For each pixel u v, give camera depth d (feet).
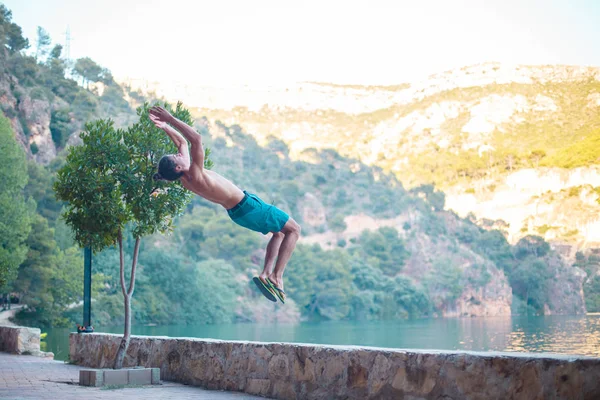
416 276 586.04
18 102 396.16
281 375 26.23
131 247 343.26
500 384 18.40
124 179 36.01
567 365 16.94
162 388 30.66
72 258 245.45
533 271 608.60
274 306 446.19
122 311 308.60
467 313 568.41
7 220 165.68
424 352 20.74
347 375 23.29
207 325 384.27
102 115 509.35
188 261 408.05
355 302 503.61
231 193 19.74
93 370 31.58
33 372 39.91
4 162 168.66
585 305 621.72
